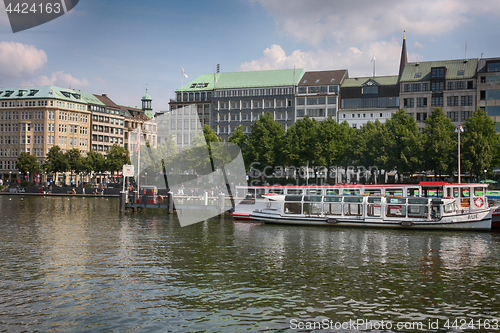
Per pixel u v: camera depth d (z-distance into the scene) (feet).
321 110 455.63
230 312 65.41
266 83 487.61
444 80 401.49
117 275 84.64
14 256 100.83
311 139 301.02
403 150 265.75
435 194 166.40
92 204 260.83
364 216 156.87
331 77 464.65
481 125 278.26
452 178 295.07
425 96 408.26
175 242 121.80
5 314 63.46
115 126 597.52
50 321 61.05
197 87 520.42
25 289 75.00
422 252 110.63
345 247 116.88
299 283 80.69
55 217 182.29
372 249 114.32
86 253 104.99
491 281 83.20
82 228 148.15
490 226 144.87
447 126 287.89
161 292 74.33
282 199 165.99
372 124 299.38
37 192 368.89
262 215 167.22
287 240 127.75
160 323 60.90
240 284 79.61
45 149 512.63
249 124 488.44
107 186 400.06
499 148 276.21
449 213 150.30
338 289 77.25
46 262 94.94
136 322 61.11
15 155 524.11
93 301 69.36
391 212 154.71
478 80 383.24
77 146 543.39
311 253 108.27
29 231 140.26
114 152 444.14
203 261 97.71
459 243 123.85
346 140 300.20
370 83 439.22
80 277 82.84
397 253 109.09
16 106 525.34
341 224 157.17
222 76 520.42
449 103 399.44
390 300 71.67
